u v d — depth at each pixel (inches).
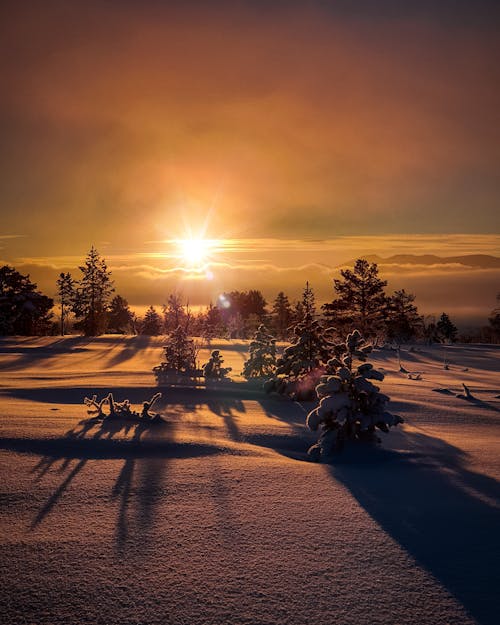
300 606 141.6
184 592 148.2
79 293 2610.7
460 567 165.6
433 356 1555.1
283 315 3139.8
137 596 145.6
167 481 252.2
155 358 1391.5
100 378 820.6
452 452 339.6
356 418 338.3
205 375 797.9
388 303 2247.8
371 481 267.7
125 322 3508.9
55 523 196.9
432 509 222.1
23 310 2608.3
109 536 185.9
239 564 165.9
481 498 239.3
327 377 349.1
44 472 262.4
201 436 370.9
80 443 324.5
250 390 667.4
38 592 146.9
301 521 204.7
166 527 195.0
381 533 193.3
